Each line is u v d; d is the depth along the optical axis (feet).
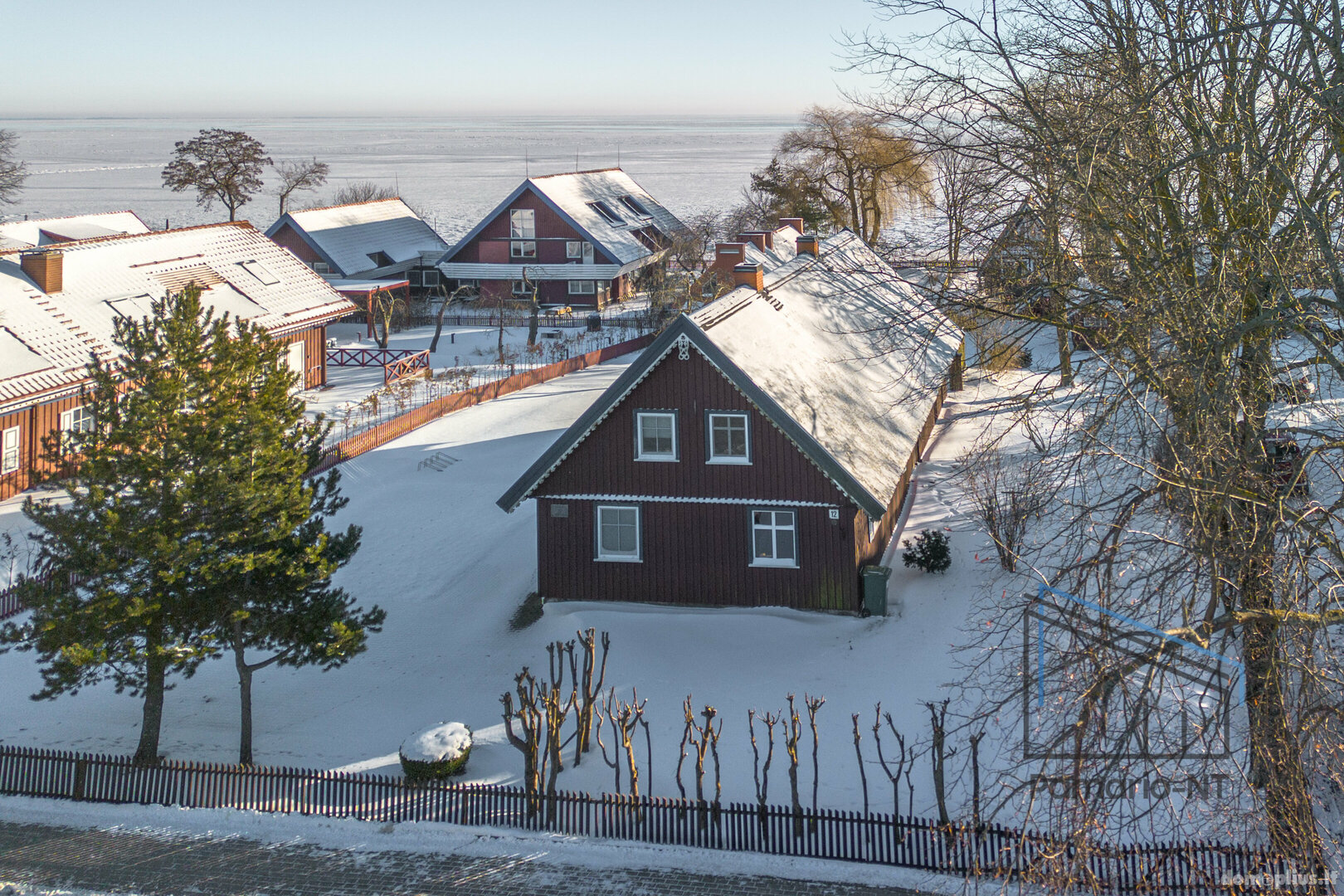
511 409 158.71
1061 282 65.51
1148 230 61.31
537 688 80.12
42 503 68.03
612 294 255.29
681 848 60.70
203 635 71.56
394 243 265.75
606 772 68.44
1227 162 58.44
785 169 266.16
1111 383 58.44
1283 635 44.27
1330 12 51.44
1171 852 51.01
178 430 67.82
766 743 70.59
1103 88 64.44
